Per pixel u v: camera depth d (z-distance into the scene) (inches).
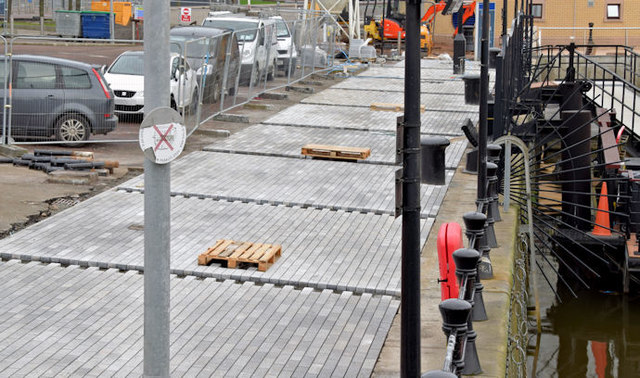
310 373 369.7
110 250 519.5
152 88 299.9
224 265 503.2
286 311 440.8
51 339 398.9
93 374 365.4
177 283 474.9
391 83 1363.2
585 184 784.9
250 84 1077.1
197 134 875.4
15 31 1860.2
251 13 1749.5
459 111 1080.2
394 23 2089.1
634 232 693.3
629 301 677.3
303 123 965.8
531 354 585.6
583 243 753.0
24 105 784.9
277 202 636.1
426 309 434.6
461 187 693.3
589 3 2030.0
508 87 834.8
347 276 487.5
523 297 585.0
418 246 290.4
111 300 449.4
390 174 738.8
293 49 1257.4
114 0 1946.4
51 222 571.2
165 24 297.6
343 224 591.2
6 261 501.0
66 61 800.3
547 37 2041.1
